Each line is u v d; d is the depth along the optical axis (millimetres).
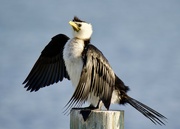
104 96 11383
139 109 11977
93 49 11289
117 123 9203
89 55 11164
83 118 9188
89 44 11500
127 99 12234
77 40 12016
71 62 11688
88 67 11117
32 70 13008
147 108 11953
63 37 12977
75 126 9320
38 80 13039
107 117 9109
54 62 13070
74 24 12203
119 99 12297
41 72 13078
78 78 11648
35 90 12992
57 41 13008
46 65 13109
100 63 11289
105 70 11375
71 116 9398
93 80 11188
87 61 11125
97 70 11250
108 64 11492
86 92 11039
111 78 11516
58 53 13023
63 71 12945
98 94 11336
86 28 12195
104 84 11383
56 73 13008
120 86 12234
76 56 11648
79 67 11586
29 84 12984
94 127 9125
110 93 11477
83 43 12039
